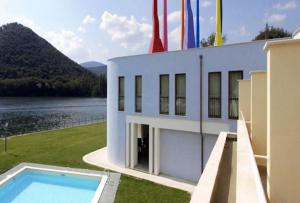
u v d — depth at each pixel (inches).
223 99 495.5
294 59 82.1
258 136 200.1
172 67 562.6
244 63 469.4
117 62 667.4
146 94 609.3
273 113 86.7
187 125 543.8
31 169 600.7
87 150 804.0
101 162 682.2
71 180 563.5
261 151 197.9
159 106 586.6
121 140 663.8
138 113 625.3
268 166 91.0
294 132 84.3
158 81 585.9
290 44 82.2
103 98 5477.4
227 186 121.0
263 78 199.0
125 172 596.7
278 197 88.1
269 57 86.0
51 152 771.4
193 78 533.0
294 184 86.0
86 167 621.3
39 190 518.9
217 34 701.9
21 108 3235.7
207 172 102.3
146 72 607.5
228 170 145.3
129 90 644.1
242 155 111.7
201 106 523.2
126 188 488.1
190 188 494.6
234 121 483.5
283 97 84.5
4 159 687.1
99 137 1034.7
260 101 199.8
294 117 83.8
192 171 548.4
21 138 1016.9
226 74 490.9
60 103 4121.6
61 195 498.9
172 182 531.2
